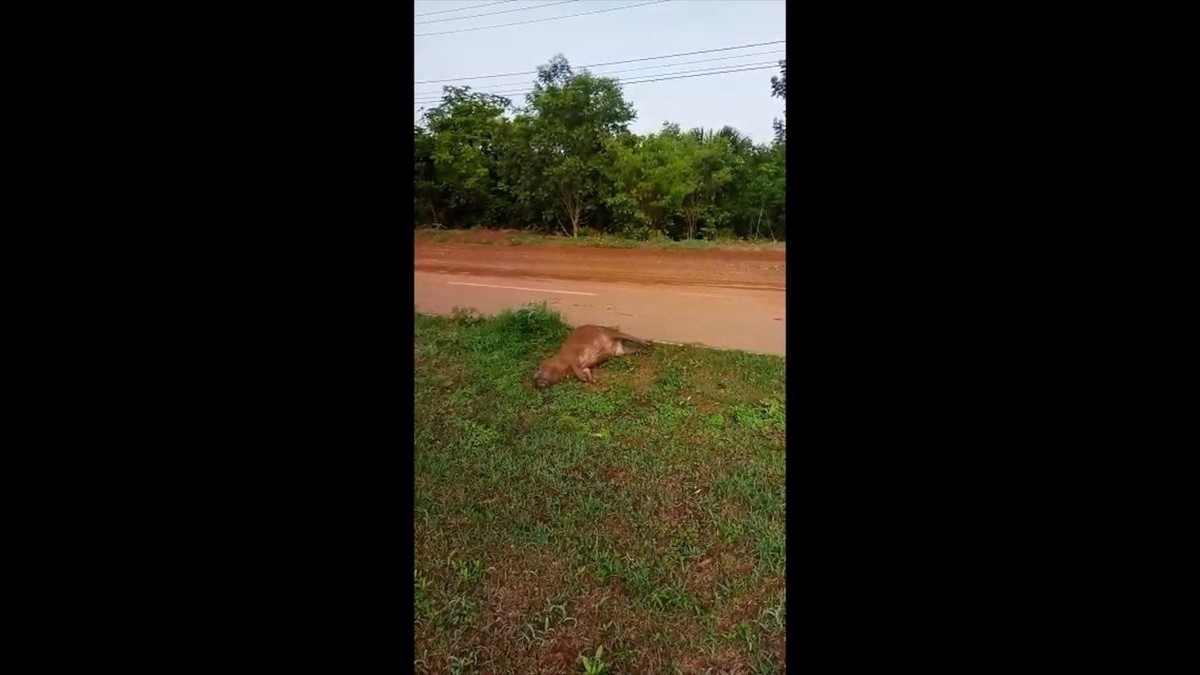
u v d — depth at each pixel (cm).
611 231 1556
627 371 839
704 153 1448
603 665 372
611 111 1570
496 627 402
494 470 614
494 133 1664
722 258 1308
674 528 507
